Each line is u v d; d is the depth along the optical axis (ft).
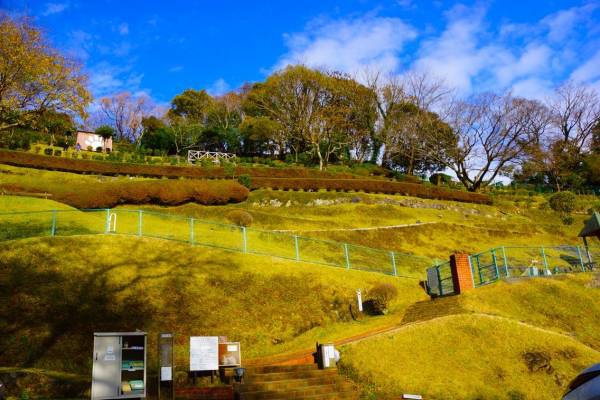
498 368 52.49
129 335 41.55
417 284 84.23
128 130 272.10
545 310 66.80
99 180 145.59
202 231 98.68
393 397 48.06
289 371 51.29
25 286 59.67
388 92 241.35
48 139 193.67
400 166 252.01
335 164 234.79
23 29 113.60
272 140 247.50
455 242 124.26
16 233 75.92
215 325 62.39
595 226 85.10
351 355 54.39
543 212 164.35
